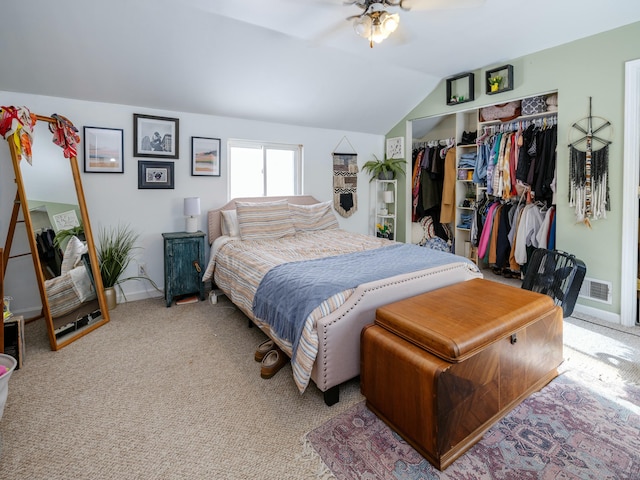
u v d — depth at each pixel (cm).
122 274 340
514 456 144
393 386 157
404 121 466
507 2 232
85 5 227
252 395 191
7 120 223
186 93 330
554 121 351
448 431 139
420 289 218
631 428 159
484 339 151
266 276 233
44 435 159
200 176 371
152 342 256
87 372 214
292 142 428
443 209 480
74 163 287
